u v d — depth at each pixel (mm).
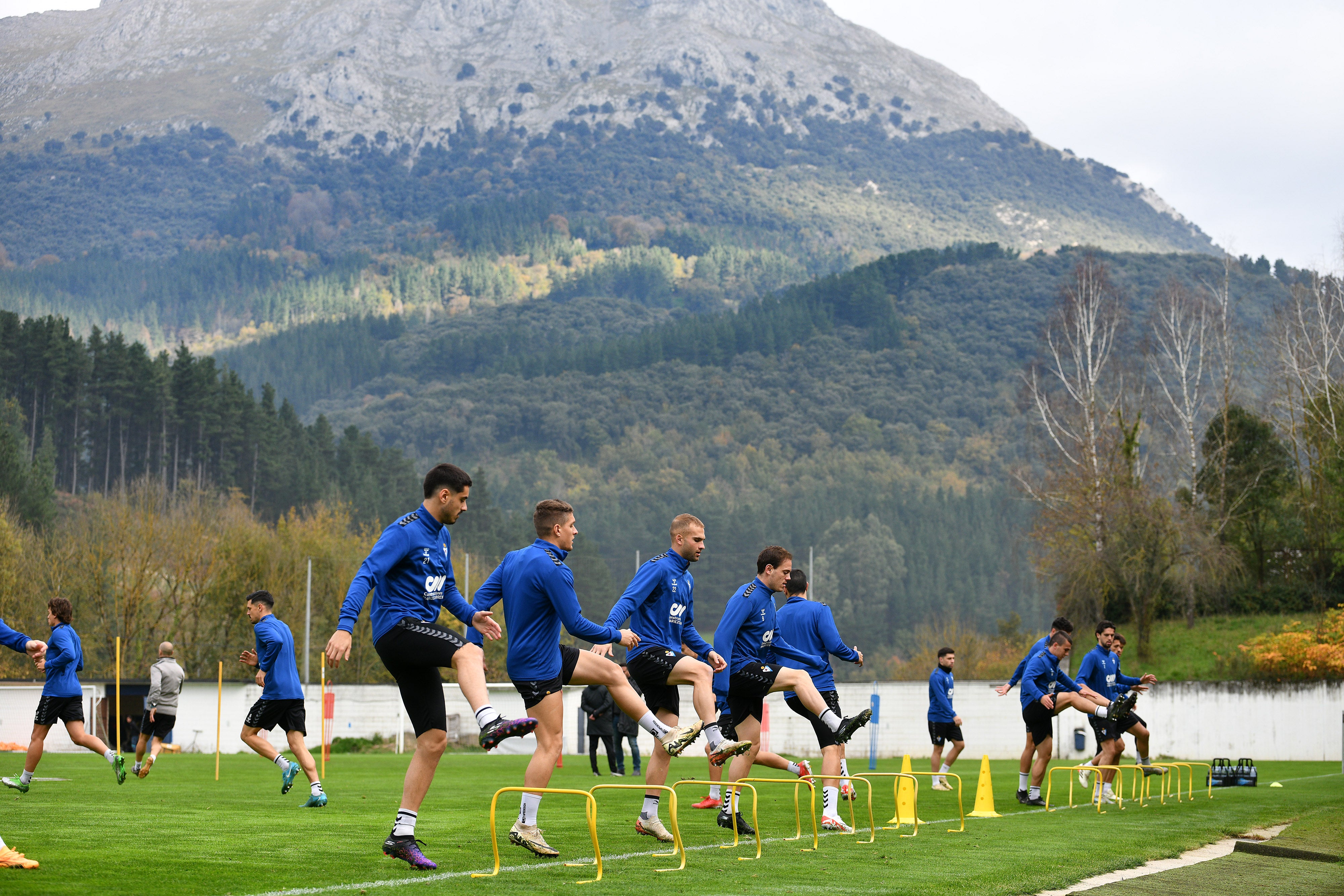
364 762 24969
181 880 6898
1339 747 35188
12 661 50719
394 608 7664
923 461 189375
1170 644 42531
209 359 131750
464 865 7750
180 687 16625
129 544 52875
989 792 12781
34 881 6762
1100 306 59188
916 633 127062
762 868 7918
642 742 33625
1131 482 46688
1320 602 43125
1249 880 8438
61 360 121125
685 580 9969
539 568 8148
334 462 142250
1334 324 55500
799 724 33844
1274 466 48406
